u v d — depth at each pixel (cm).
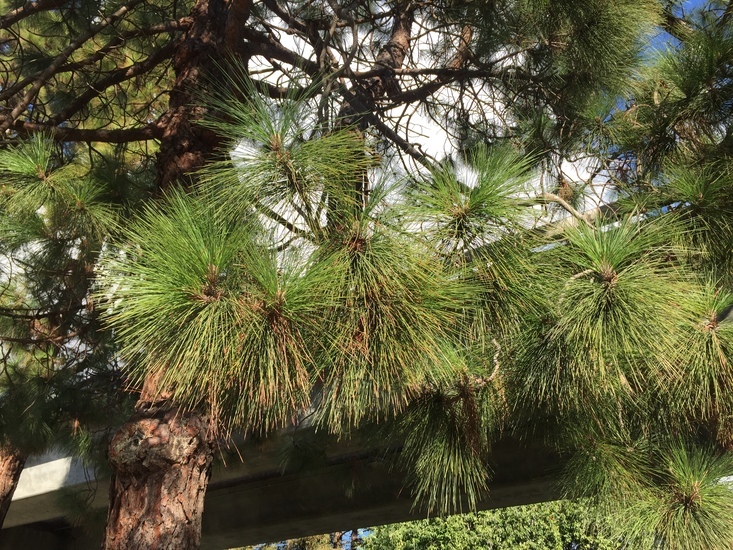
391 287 139
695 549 195
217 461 385
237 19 268
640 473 207
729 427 194
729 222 191
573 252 156
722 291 177
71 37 375
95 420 368
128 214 254
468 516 859
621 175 258
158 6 382
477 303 158
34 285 360
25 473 562
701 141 226
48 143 234
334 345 140
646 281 150
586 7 243
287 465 358
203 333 127
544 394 191
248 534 577
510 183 144
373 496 493
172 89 280
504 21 278
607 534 219
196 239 133
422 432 195
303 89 204
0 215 253
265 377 140
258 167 138
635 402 193
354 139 146
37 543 682
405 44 377
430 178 150
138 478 212
